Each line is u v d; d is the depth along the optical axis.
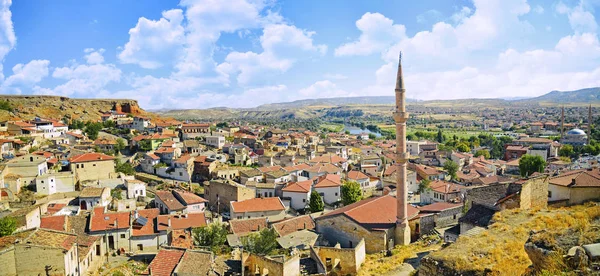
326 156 162.12
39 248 44.66
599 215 37.56
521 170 137.00
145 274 48.78
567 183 51.06
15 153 115.81
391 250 60.03
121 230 69.56
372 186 135.12
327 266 54.38
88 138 170.62
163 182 126.81
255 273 52.06
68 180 102.50
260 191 115.12
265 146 183.50
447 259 34.78
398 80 65.62
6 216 64.81
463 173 151.62
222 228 75.19
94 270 56.78
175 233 68.25
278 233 72.69
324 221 72.12
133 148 163.12
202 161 138.12
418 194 130.50
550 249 28.91
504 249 35.59
